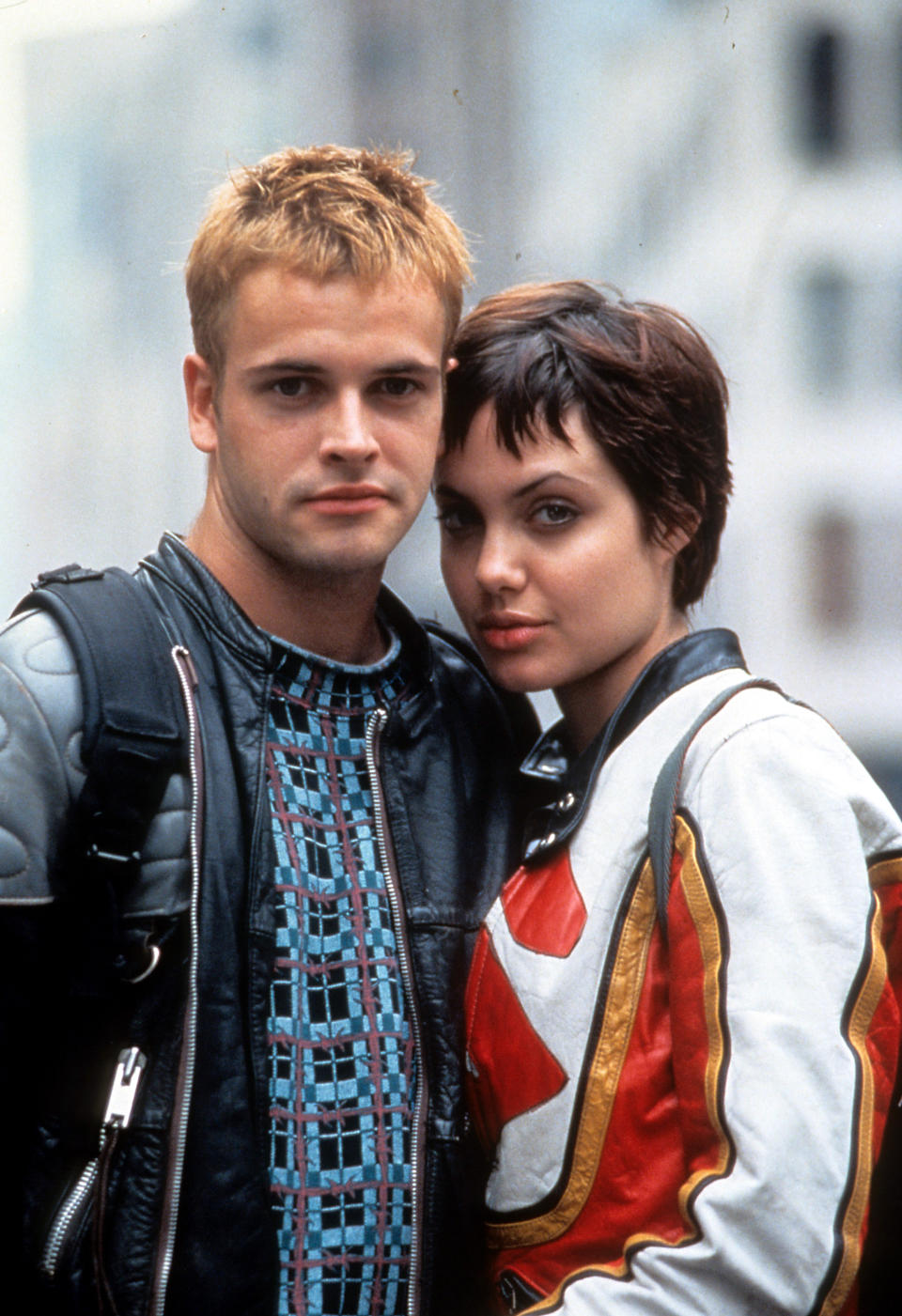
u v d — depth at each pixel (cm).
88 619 263
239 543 287
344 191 271
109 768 254
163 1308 249
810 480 3853
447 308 282
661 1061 262
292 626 288
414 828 293
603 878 273
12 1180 258
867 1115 243
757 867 253
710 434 301
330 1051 273
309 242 264
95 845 253
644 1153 261
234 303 271
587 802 284
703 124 4162
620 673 297
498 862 303
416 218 277
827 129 3959
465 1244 279
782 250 3912
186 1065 254
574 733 306
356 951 279
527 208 4978
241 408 273
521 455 283
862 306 3906
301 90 5166
